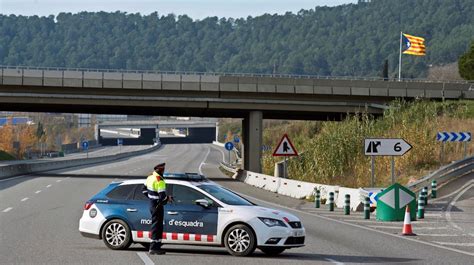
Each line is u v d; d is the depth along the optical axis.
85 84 110.88
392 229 43.38
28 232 37.62
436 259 29.98
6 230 38.50
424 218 51.06
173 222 30.58
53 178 100.75
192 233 30.41
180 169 150.62
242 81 113.38
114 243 31.28
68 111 129.88
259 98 114.81
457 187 74.75
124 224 31.20
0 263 26.97
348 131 98.69
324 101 116.88
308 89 114.81
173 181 31.22
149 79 112.00
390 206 48.81
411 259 29.88
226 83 113.19
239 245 29.95
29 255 29.20
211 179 112.44
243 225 29.95
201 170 147.62
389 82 117.81
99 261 27.80
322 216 52.06
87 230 31.64
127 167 151.25
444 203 62.72
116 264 27.08
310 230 41.78
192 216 30.47
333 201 58.41
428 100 118.81
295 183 75.19
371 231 41.81
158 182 30.16
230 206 30.38
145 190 30.62
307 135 172.62
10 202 58.34
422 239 38.09
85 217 31.77
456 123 110.94
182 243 30.55
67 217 46.19
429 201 64.44
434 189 67.12
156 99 113.25
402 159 89.56
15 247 31.62
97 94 112.06
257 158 115.75
